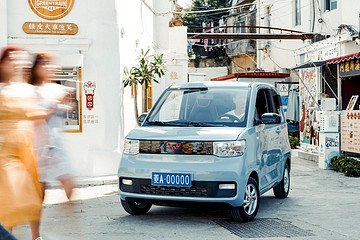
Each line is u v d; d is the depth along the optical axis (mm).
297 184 11406
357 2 15172
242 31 37969
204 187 6680
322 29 21109
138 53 14938
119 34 13016
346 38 14555
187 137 6918
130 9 14078
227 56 40344
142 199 7031
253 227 6824
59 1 12461
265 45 30234
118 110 12992
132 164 7066
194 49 42656
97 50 12664
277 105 9352
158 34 19031
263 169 7719
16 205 4492
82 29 12641
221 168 6656
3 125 4602
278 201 9094
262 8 31156
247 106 7691
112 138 12836
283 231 6582
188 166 6750
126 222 7184
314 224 7062
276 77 24688
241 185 6711
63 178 5199
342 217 7582
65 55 12188
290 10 26016
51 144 5059
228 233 6457
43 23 12422
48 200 6902
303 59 18953
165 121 7883
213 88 8180
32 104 4766
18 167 4578
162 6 19062
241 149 6844
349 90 15883
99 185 11719
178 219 7391
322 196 9688
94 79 12656
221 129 7168
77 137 12500
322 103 14398
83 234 5934
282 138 9148
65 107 5254
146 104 15367
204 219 7387
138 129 7570
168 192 6848
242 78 24359
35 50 12352
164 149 6957
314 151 17078
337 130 14211
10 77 4789
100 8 12727
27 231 5469
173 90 8398
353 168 12656
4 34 12180
